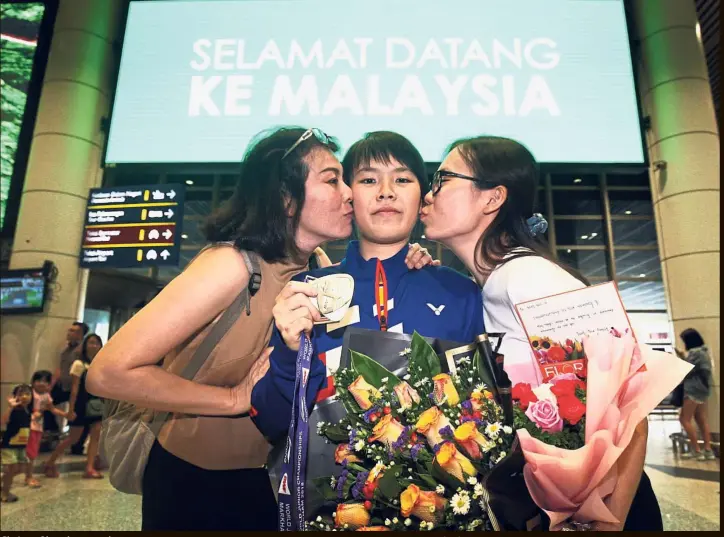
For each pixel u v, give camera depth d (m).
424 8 2.87
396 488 0.78
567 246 4.85
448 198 1.23
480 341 0.86
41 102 4.23
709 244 3.90
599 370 0.82
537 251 1.14
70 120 4.19
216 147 3.04
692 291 3.91
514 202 1.22
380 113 2.78
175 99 3.10
